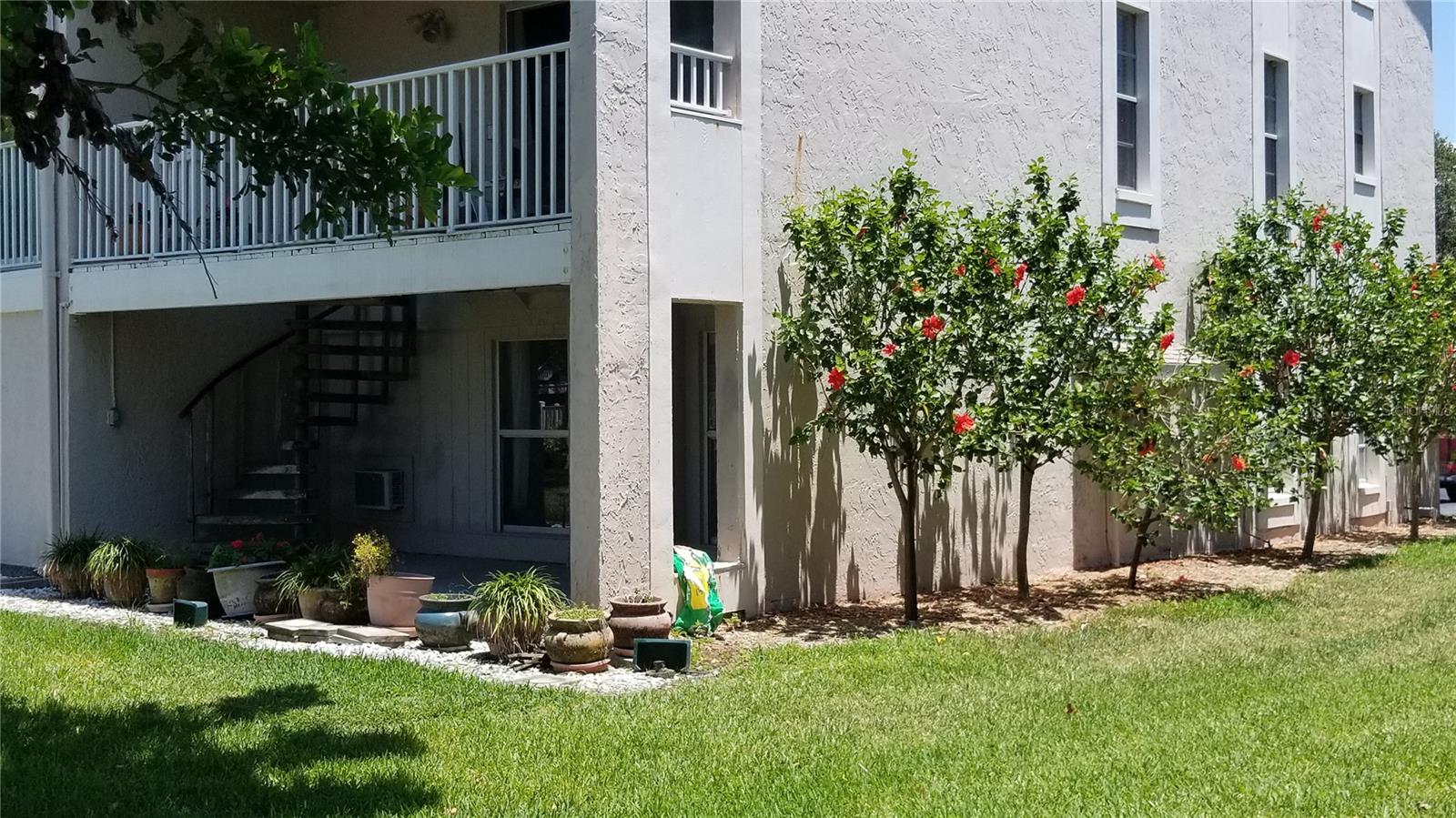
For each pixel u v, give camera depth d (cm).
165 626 923
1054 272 994
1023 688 728
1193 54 1413
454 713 660
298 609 930
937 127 1104
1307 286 1354
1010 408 947
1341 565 1304
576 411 844
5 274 1182
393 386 1295
